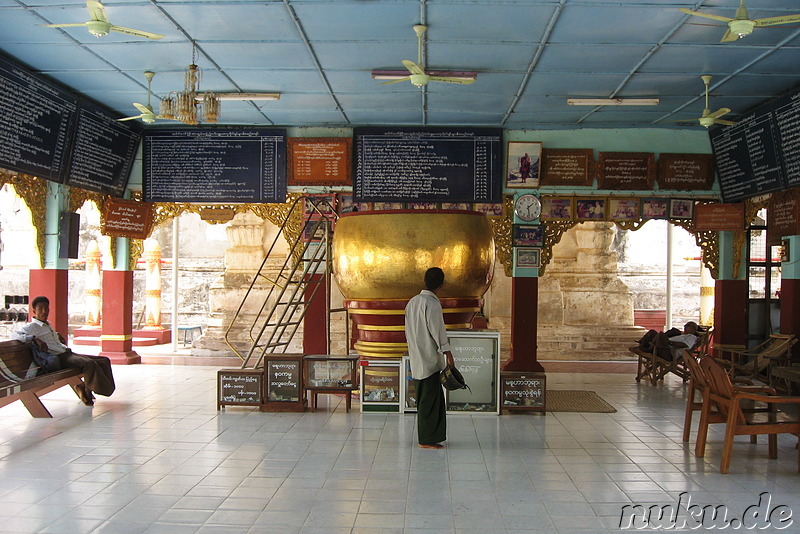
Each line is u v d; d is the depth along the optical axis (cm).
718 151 977
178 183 1021
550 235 1016
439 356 588
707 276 1279
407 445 595
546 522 414
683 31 645
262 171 1015
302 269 1017
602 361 1198
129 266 1116
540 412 737
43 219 888
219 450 573
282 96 876
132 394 835
